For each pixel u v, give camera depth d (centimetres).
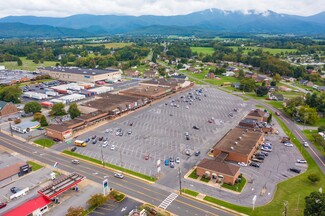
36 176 9512
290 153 11119
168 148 11612
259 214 7281
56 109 16075
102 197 7769
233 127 14238
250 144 11038
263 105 18675
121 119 15575
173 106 18288
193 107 18088
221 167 9050
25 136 13162
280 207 7562
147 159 10556
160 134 13250
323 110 16162
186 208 7612
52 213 7512
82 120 14100
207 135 13125
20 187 8850
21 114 16375
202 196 8150
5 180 9119
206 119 15575
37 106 16588
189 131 13662
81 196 8281
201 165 9300
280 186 8656
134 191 8481
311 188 8519
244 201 7881
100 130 13800
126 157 10769
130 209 7600
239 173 9350
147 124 14712
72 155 11038
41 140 12638
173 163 10075
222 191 8406
